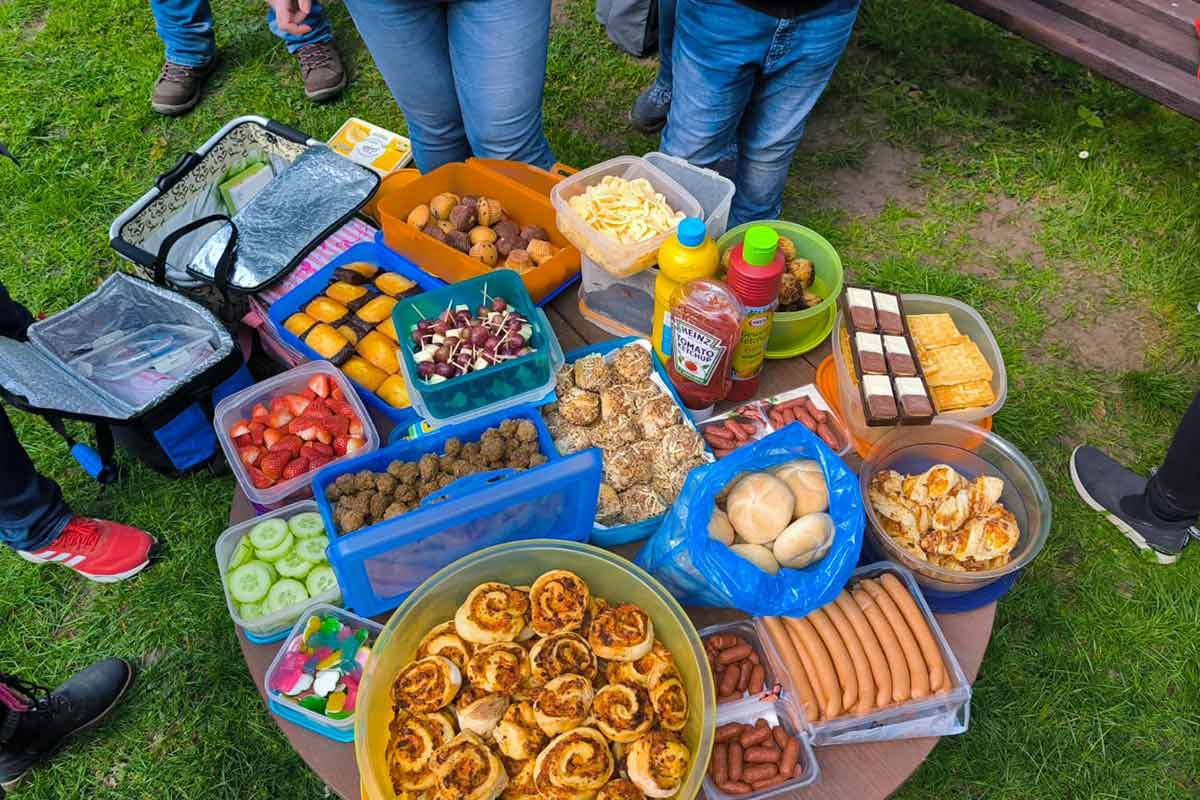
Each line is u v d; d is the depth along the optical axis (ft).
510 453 6.23
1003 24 10.02
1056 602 8.79
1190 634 8.60
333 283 7.80
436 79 8.81
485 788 4.67
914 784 7.86
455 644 5.21
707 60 8.04
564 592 5.28
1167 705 8.24
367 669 5.02
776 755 5.20
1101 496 9.21
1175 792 7.84
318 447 6.63
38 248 11.73
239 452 6.75
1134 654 8.52
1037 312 10.93
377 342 7.28
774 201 9.98
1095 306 11.02
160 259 7.95
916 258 11.46
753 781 5.13
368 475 6.11
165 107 13.08
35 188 12.35
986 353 7.13
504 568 5.43
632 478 6.23
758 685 5.50
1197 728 8.12
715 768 5.23
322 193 8.81
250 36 14.20
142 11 14.56
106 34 14.28
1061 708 8.23
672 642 5.30
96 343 8.09
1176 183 12.00
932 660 5.34
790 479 5.44
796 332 7.13
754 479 5.40
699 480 5.30
